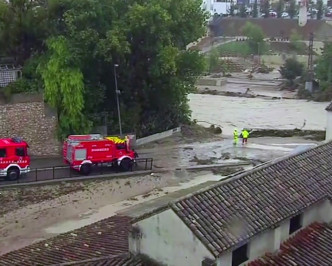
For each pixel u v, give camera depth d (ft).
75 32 161.48
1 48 169.68
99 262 62.95
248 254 57.67
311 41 382.22
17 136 153.38
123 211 126.21
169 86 184.44
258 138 202.69
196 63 188.55
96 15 163.02
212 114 257.96
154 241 58.39
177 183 146.72
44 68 158.30
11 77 163.73
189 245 54.39
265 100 306.14
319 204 66.49
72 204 129.49
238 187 61.57
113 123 177.78
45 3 169.27
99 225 87.97
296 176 67.36
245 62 458.91
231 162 164.14
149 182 144.97
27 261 72.18
